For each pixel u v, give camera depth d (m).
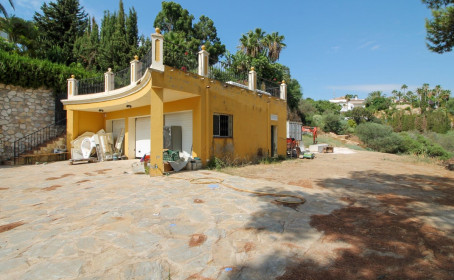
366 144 28.42
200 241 3.24
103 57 21.81
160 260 2.76
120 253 2.92
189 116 10.41
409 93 78.44
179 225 3.79
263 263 2.70
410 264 2.66
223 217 4.15
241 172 9.16
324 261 2.74
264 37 26.58
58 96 14.24
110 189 6.21
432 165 11.89
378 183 7.24
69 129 13.41
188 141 10.45
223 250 3.00
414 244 3.14
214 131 10.50
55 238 3.33
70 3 24.84
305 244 3.16
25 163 11.67
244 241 3.24
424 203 5.07
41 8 23.89
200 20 33.38
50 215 4.28
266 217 4.16
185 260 2.76
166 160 8.95
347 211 4.52
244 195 5.63
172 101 10.85
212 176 8.00
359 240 3.27
